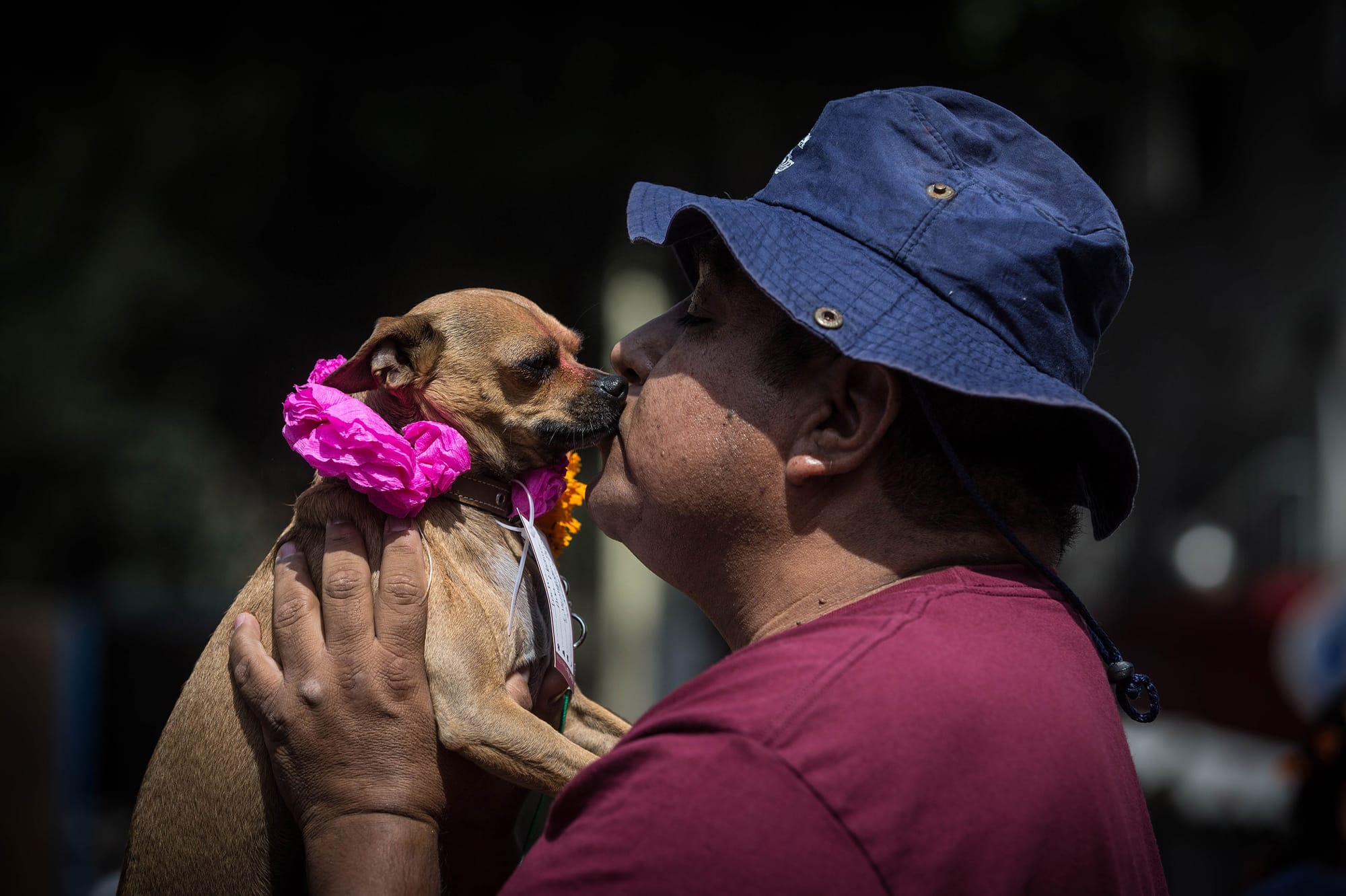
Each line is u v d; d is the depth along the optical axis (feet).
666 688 46.80
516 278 50.55
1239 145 61.41
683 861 5.97
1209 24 54.08
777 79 47.96
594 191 49.39
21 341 51.57
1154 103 59.41
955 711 6.17
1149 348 64.75
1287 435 58.44
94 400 52.13
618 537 8.68
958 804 5.98
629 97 47.91
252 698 8.68
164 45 53.83
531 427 11.84
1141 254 64.69
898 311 7.11
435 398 11.76
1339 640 34.99
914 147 7.70
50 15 54.29
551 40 48.60
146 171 52.13
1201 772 36.52
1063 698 6.47
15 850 28.94
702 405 7.96
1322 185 57.88
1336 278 57.06
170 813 9.79
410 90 49.62
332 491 9.94
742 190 48.44
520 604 10.48
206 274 52.39
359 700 8.52
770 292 7.14
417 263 52.21
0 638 29.81
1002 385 6.69
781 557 7.74
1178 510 61.00
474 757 9.43
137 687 36.32
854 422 7.56
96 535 53.57
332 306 53.72
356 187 52.90
